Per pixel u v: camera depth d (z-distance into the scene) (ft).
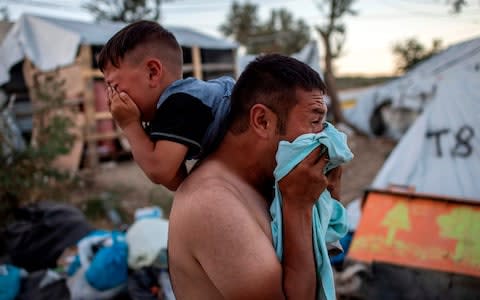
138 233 10.91
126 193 22.39
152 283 10.12
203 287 3.06
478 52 20.67
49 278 10.73
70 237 12.98
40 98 21.62
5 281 10.20
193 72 34.09
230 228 2.82
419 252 9.12
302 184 2.97
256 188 3.48
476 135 15.69
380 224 9.93
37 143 18.69
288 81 3.13
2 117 17.06
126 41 3.64
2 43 31.48
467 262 8.69
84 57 27.22
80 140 26.22
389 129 39.24
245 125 3.32
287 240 2.97
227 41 38.63
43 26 27.17
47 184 17.33
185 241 3.03
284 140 3.19
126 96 3.60
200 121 3.38
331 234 3.63
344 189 24.73
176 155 3.32
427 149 16.12
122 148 30.89
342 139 3.19
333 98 43.62
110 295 10.23
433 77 34.04
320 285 3.03
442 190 14.58
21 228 12.91
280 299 2.79
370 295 8.97
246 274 2.73
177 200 3.30
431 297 8.59
